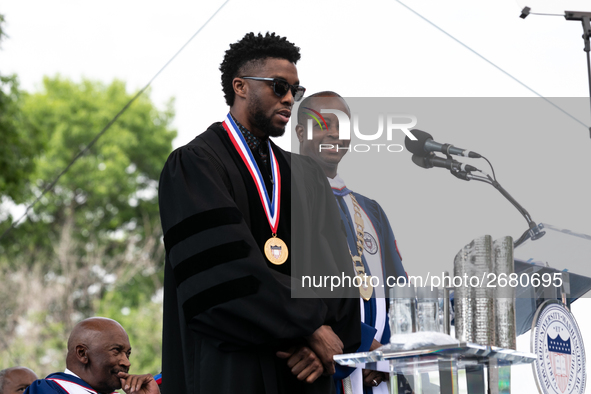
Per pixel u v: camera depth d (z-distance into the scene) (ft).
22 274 87.45
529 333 9.70
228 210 10.76
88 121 105.91
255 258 10.36
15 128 61.62
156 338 84.74
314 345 10.34
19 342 82.79
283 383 10.66
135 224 106.22
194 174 11.28
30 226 95.04
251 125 12.21
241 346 10.34
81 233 100.83
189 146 11.76
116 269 95.04
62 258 91.86
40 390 14.28
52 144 102.63
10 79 61.00
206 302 10.29
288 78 11.85
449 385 8.35
